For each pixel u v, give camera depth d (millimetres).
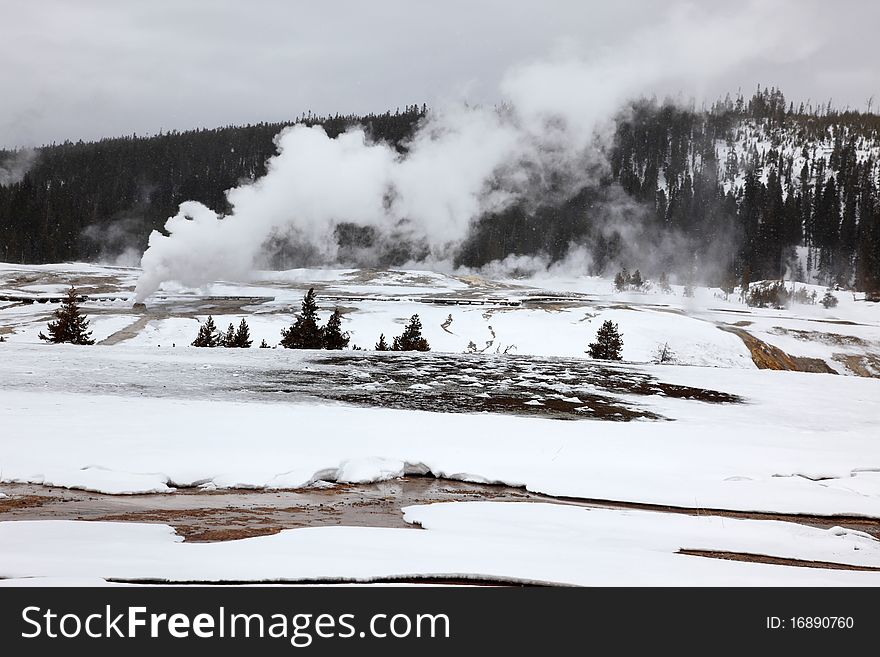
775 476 10367
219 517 7379
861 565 6551
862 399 20375
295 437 11188
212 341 44781
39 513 7117
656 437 12906
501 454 10852
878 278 138625
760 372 25953
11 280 95438
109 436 10492
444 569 5438
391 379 20125
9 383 15742
